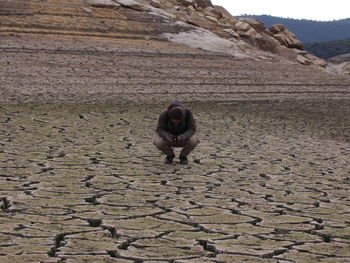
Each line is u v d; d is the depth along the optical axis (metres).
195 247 5.45
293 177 9.91
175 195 7.79
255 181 9.27
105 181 8.57
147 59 35.44
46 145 12.12
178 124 10.22
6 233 5.67
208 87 30.53
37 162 10.03
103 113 19.44
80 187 8.05
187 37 43.09
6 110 18.53
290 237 5.96
